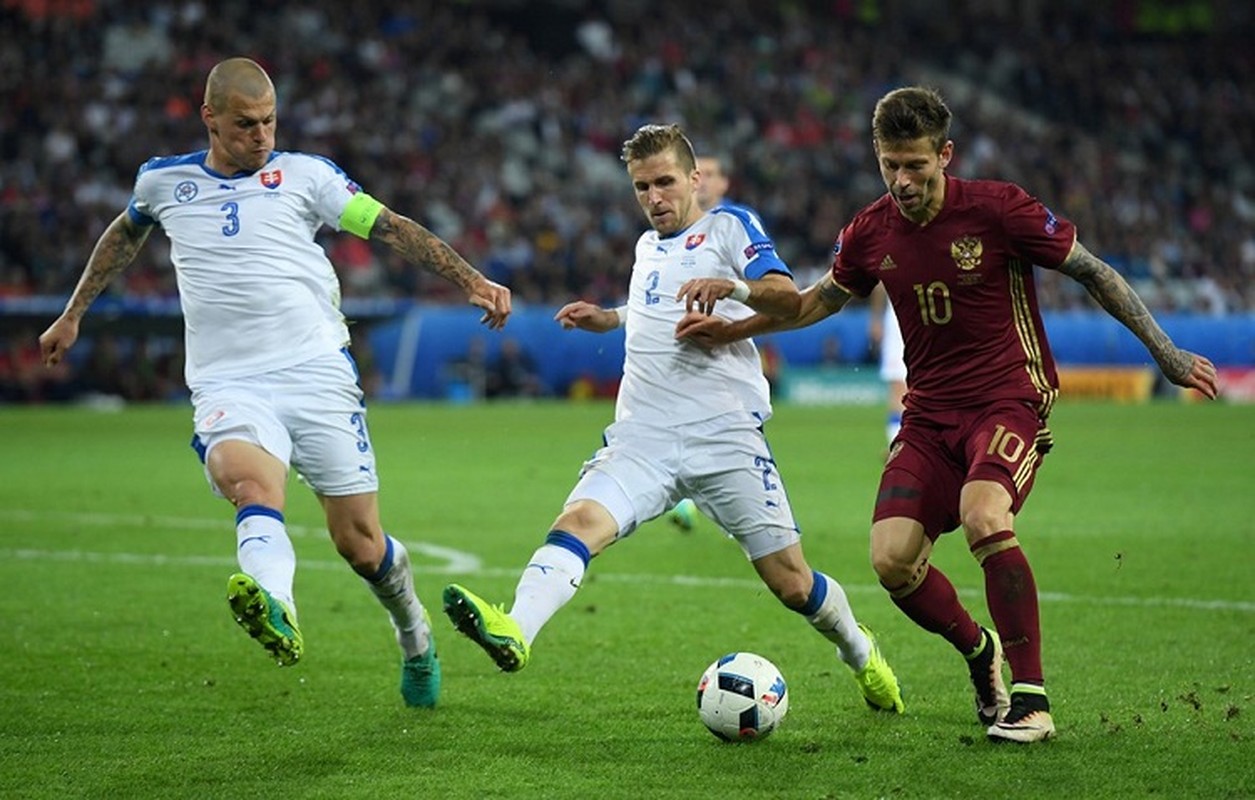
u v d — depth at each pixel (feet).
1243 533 147.23
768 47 572.10
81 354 389.80
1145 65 620.49
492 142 485.15
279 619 61.36
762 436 75.41
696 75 552.82
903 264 71.15
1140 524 154.61
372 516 72.69
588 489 73.31
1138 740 67.62
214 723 72.49
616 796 59.21
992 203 69.62
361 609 106.11
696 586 116.47
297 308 72.49
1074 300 477.36
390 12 529.04
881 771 62.85
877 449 256.93
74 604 107.24
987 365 71.00
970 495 67.97
